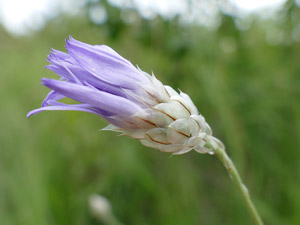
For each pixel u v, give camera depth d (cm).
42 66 23
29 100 20
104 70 7
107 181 16
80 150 17
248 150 16
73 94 6
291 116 17
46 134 18
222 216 15
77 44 7
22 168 15
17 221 14
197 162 17
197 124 7
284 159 15
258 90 18
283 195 14
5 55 27
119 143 17
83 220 15
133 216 15
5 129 17
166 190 15
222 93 16
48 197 15
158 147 7
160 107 7
